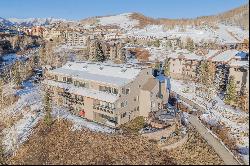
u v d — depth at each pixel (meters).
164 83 82.56
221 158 55.94
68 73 85.94
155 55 166.50
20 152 67.19
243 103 83.62
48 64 140.12
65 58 156.12
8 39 199.88
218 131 68.44
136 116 77.50
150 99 75.56
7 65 141.25
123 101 72.50
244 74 87.25
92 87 78.00
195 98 95.19
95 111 74.62
